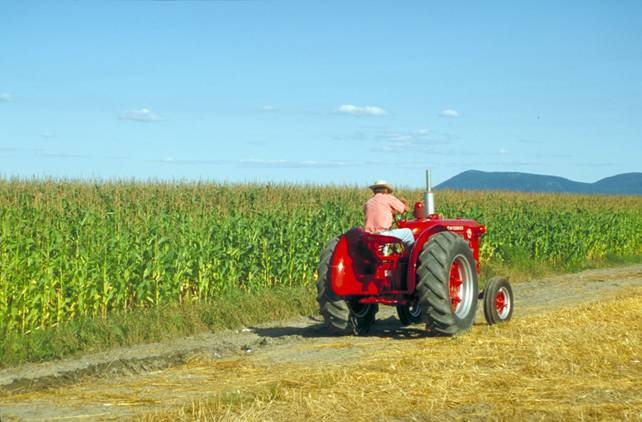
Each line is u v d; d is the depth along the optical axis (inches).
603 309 458.9
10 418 253.6
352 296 431.8
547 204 1210.0
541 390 268.5
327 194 960.9
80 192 808.3
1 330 407.8
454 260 417.1
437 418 236.4
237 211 716.0
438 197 1128.2
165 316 461.7
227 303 512.4
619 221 1234.6
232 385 296.8
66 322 463.2
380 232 425.1
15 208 576.1
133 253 540.4
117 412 259.8
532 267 907.4
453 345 368.5
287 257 676.1
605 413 239.0
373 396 262.4
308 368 325.7
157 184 908.6
